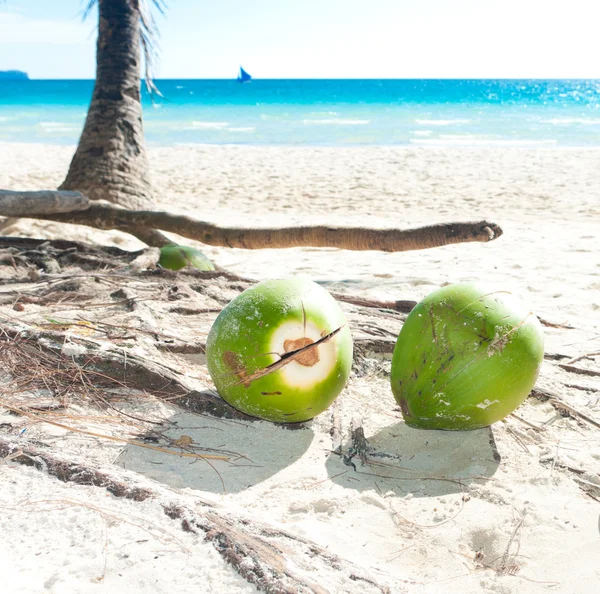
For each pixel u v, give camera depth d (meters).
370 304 4.99
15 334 3.65
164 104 62.53
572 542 2.28
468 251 8.12
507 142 29.45
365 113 50.44
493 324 2.88
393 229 5.63
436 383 2.89
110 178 9.03
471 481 2.69
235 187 14.24
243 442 2.99
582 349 4.39
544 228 9.78
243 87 111.25
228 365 2.92
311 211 11.46
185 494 2.27
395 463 2.83
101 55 9.22
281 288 2.99
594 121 42.91
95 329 3.96
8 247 6.18
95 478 2.30
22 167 16.41
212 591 1.82
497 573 2.13
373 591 1.84
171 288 5.03
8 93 90.75
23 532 2.05
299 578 1.82
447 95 87.69
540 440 3.05
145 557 1.95
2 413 3.07
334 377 2.98
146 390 3.37
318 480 2.66
